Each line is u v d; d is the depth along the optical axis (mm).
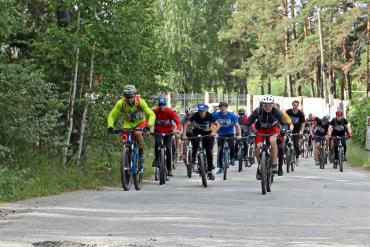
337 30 80562
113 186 21547
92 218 13281
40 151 23156
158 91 30703
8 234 11242
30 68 21766
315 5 82375
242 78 110812
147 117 20391
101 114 24016
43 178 19734
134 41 24625
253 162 34719
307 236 11516
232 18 99562
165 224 12578
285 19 88812
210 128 21781
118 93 24594
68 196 17766
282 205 16297
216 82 104875
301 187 22016
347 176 28594
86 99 24078
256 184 22953
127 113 20250
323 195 19109
